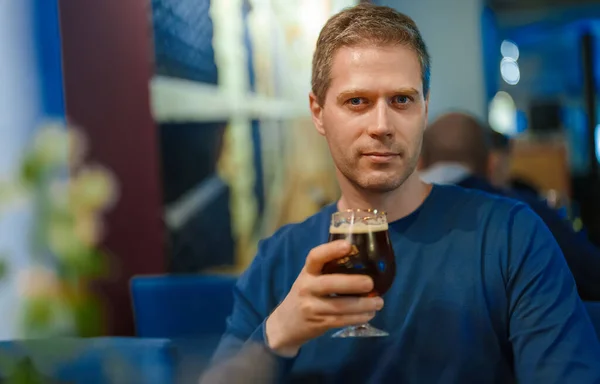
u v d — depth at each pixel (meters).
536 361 1.02
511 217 1.14
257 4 2.77
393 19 1.10
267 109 2.87
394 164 1.08
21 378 0.59
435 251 1.14
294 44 2.97
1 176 0.60
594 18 6.64
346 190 1.19
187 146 2.42
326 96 1.13
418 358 1.10
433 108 4.86
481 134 2.14
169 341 1.20
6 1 2.05
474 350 1.09
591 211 4.23
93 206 0.64
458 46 4.79
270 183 2.90
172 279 2.01
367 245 0.96
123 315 2.25
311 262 0.93
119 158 2.27
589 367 0.98
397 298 1.13
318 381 1.12
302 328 0.96
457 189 1.22
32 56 2.12
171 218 2.36
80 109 2.21
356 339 1.13
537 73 8.73
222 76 2.59
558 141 4.44
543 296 1.06
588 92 6.04
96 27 2.22
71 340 0.60
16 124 2.05
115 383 0.82
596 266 1.54
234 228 2.68
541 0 5.87
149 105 2.29
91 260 0.61
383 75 1.06
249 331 1.21
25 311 0.59
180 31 2.37
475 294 1.10
